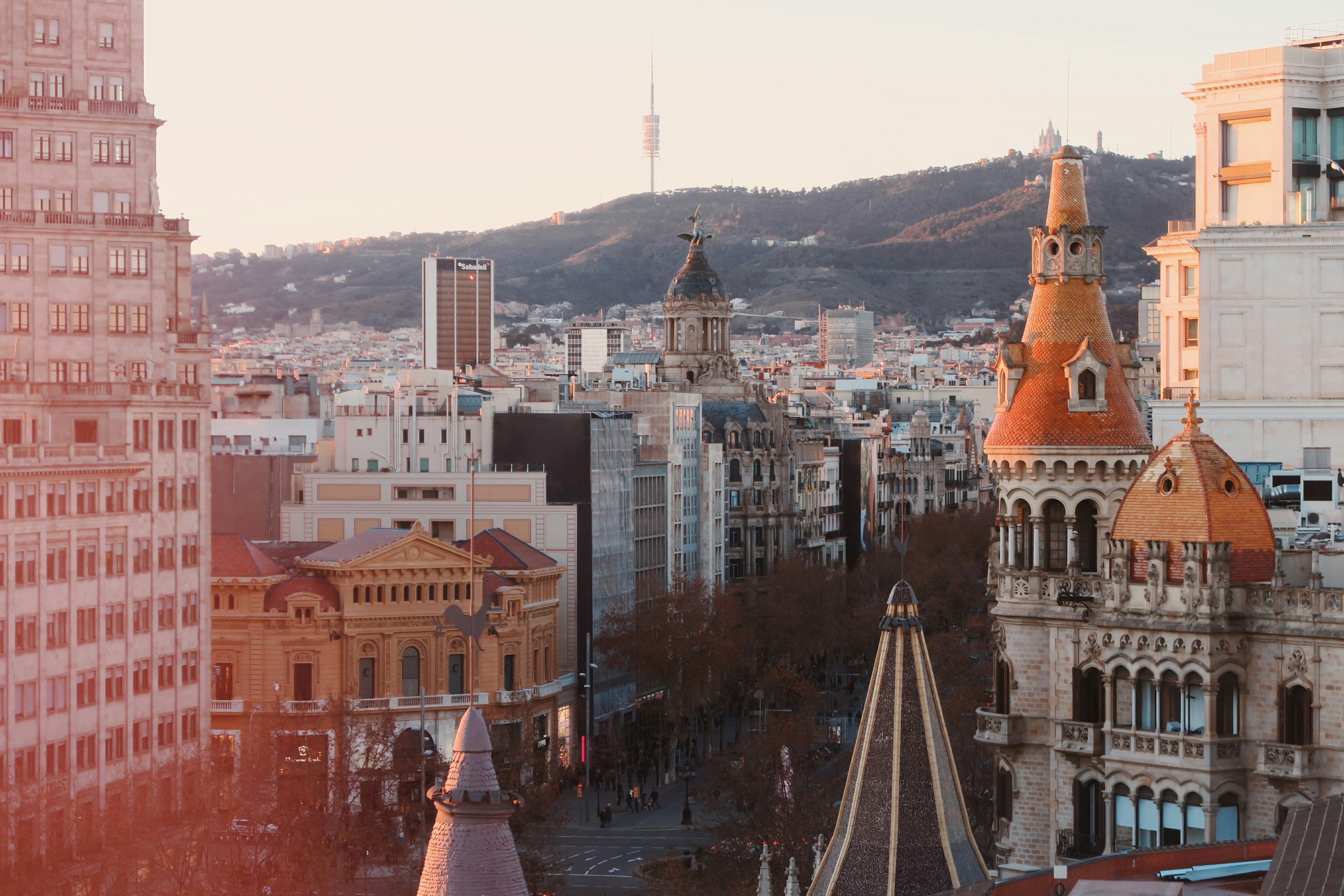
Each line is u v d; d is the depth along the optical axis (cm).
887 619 12081
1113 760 17875
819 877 12131
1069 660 18312
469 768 8219
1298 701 17262
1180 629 17450
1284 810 17188
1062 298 18962
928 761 11919
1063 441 18538
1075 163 19075
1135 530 17912
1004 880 12081
